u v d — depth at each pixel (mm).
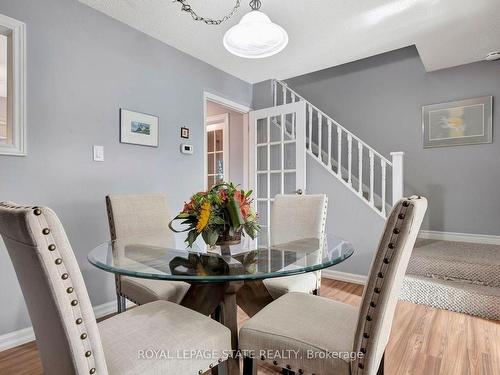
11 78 1854
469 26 2455
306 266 1179
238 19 2391
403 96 3697
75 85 2145
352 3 2170
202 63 3191
